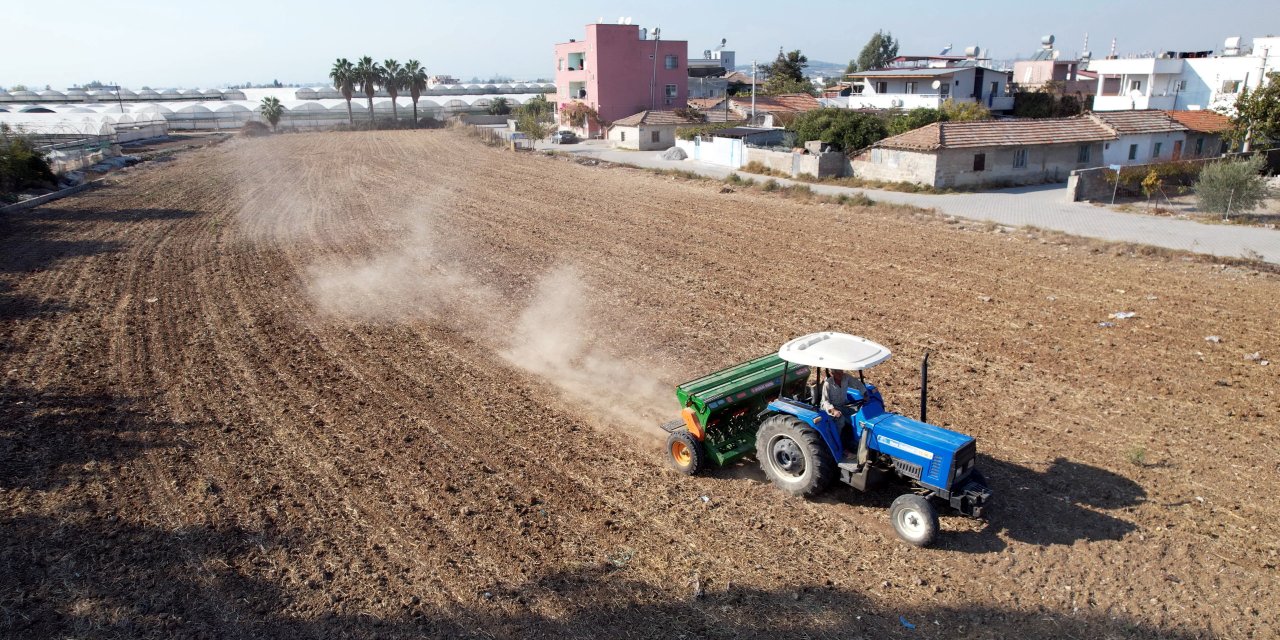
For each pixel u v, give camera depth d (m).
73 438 10.63
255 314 16.61
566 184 36.81
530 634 6.63
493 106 94.00
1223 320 14.55
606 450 10.10
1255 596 6.91
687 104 69.69
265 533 8.23
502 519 8.45
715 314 15.90
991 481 8.98
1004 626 6.62
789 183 36.34
